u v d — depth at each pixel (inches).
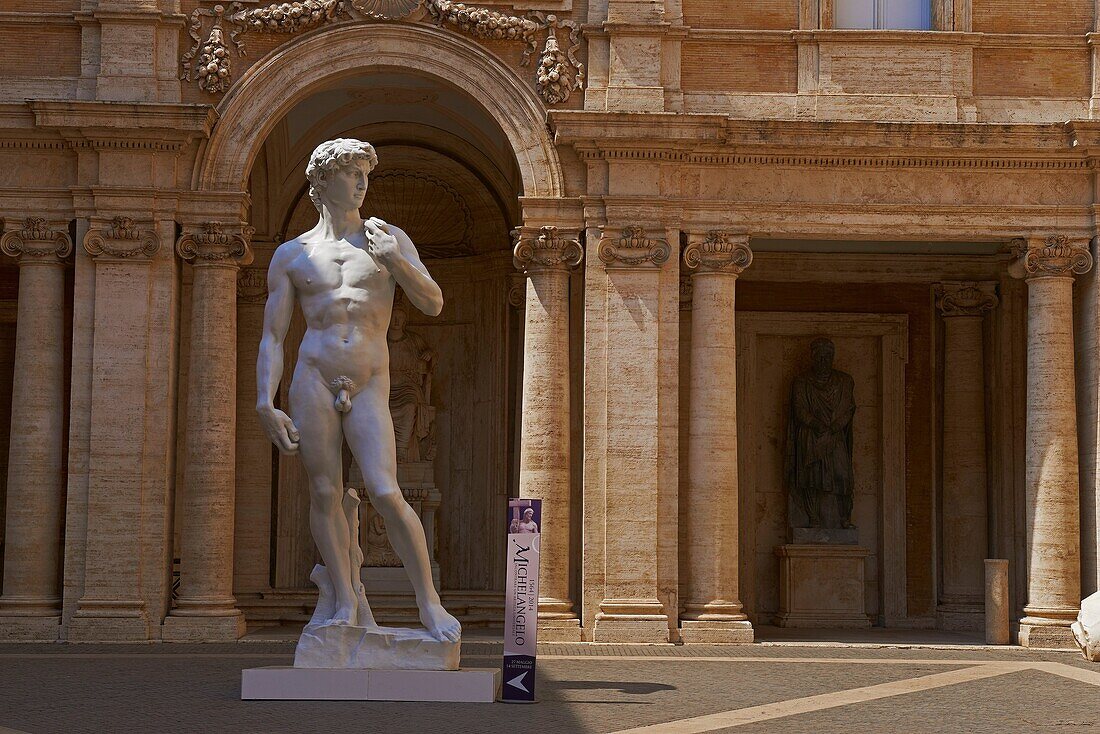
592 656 778.2
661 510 871.1
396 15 895.7
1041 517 885.2
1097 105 908.6
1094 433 888.9
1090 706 597.3
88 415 866.1
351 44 896.3
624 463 869.8
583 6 906.1
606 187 887.1
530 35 900.6
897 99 908.0
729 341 885.2
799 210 890.7
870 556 1068.5
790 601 1031.6
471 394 1091.3
